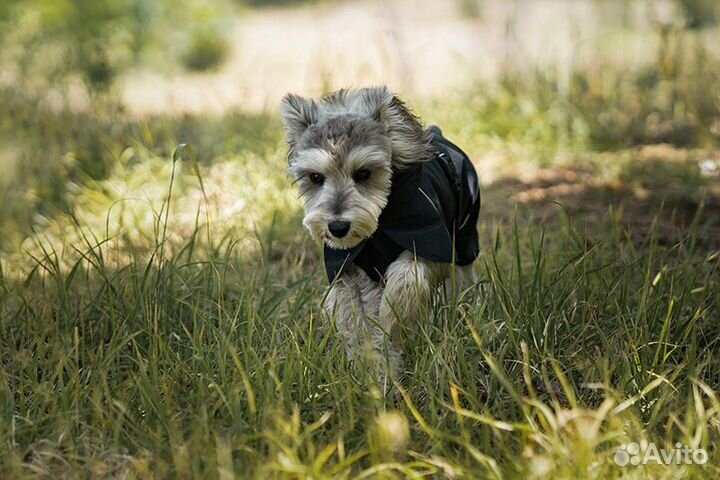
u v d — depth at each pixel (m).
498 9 30.33
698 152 17.00
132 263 10.30
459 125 18.86
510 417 8.16
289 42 37.50
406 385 8.82
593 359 8.81
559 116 18.80
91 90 19.95
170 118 19.50
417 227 8.93
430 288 9.23
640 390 8.28
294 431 7.32
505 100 19.73
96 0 30.73
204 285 10.41
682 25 22.72
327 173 8.84
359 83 21.27
